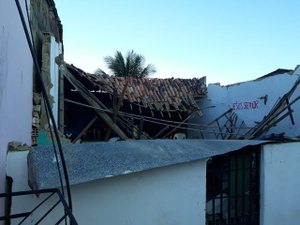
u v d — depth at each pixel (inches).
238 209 237.9
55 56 305.3
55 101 306.7
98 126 503.2
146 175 186.1
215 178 232.4
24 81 181.9
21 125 174.2
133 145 190.9
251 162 243.3
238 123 536.1
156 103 512.4
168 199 191.6
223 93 572.7
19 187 151.3
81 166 162.9
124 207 179.2
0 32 115.8
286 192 246.4
